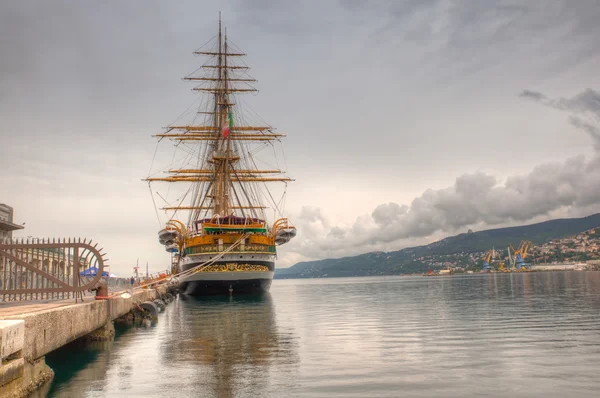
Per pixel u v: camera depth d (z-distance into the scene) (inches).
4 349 504.1
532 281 5718.5
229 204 3786.9
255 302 2465.6
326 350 885.8
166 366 764.6
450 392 586.2
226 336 1102.4
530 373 668.7
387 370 706.2
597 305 1774.1
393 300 2498.8
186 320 1509.6
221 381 655.8
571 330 1079.6
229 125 3698.3
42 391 619.2
